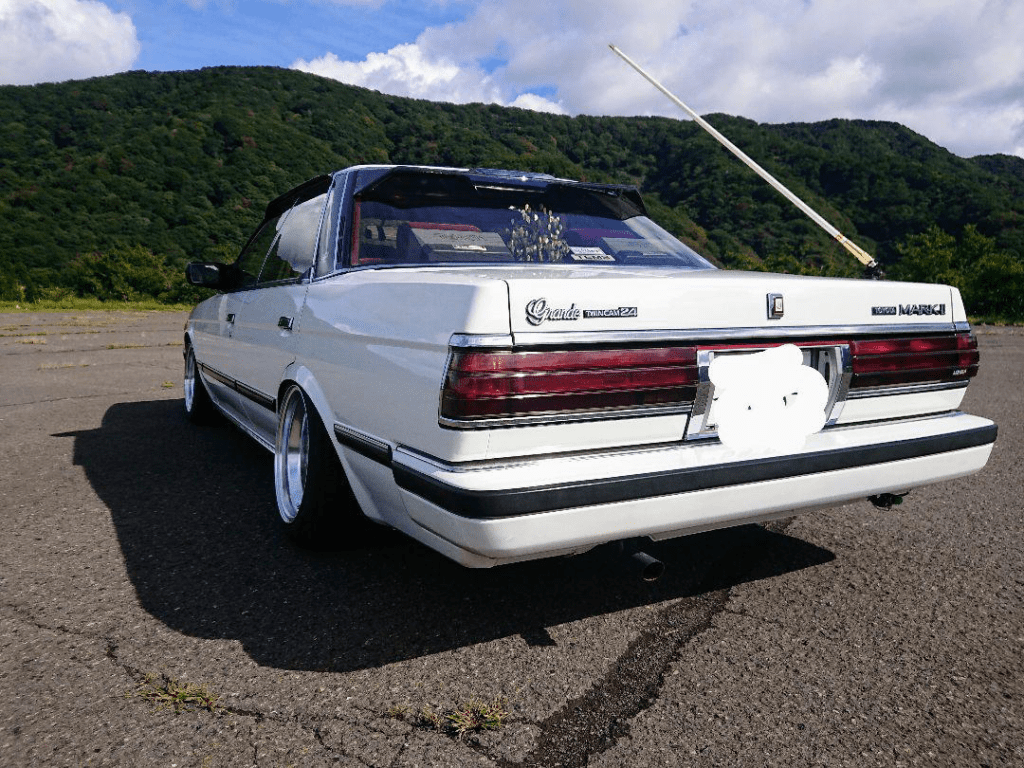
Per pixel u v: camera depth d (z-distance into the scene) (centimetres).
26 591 260
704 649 228
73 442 497
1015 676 217
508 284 191
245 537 317
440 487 191
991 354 1254
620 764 172
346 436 250
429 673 210
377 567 286
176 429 544
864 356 244
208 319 471
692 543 325
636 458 205
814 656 226
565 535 193
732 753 177
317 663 214
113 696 196
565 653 223
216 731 181
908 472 251
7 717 185
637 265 313
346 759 172
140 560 290
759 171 347
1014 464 471
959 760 177
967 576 290
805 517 364
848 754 179
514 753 175
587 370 197
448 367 192
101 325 1827
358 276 265
